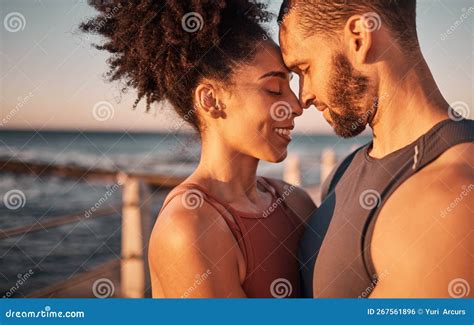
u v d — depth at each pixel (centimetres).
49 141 3366
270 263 177
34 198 1628
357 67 167
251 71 173
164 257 166
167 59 176
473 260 139
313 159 620
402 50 163
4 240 1013
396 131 162
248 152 175
